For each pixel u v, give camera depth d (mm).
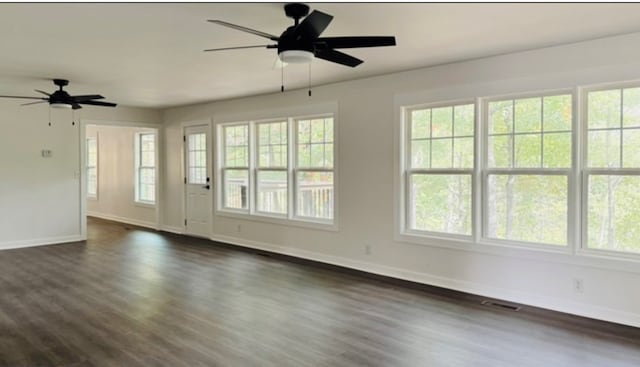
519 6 2896
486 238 4406
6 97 6586
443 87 4594
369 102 5242
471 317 3752
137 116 8195
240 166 7148
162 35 3504
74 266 5613
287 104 6215
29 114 6930
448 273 4641
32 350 3105
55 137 7191
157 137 8555
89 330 3467
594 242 3789
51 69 4746
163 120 8539
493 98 4312
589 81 3695
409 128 5012
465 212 4590
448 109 4695
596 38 3623
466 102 4520
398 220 5027
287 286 4707
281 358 2973
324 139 5883
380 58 4281
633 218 3607
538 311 3896
